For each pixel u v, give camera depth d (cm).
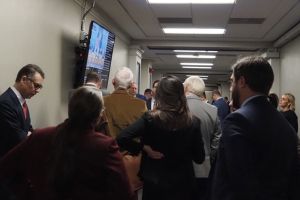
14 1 312
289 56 735
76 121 147
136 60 855
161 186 203
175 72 1606
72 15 466
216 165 141
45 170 148
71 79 464
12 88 265
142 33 784
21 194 158
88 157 144
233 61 1183
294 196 140
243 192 126
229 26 688
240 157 129
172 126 204
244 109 139
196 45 842
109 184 147
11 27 308
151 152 207
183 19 646
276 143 136
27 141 156
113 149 149
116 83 291
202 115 264
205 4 546
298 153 145
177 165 208
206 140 262
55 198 142
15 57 315
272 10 563
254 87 143
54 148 144
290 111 487
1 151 249
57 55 417
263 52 874
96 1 539
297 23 640
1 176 154
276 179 134
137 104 284
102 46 502
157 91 212
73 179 142
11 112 253
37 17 360
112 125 281
